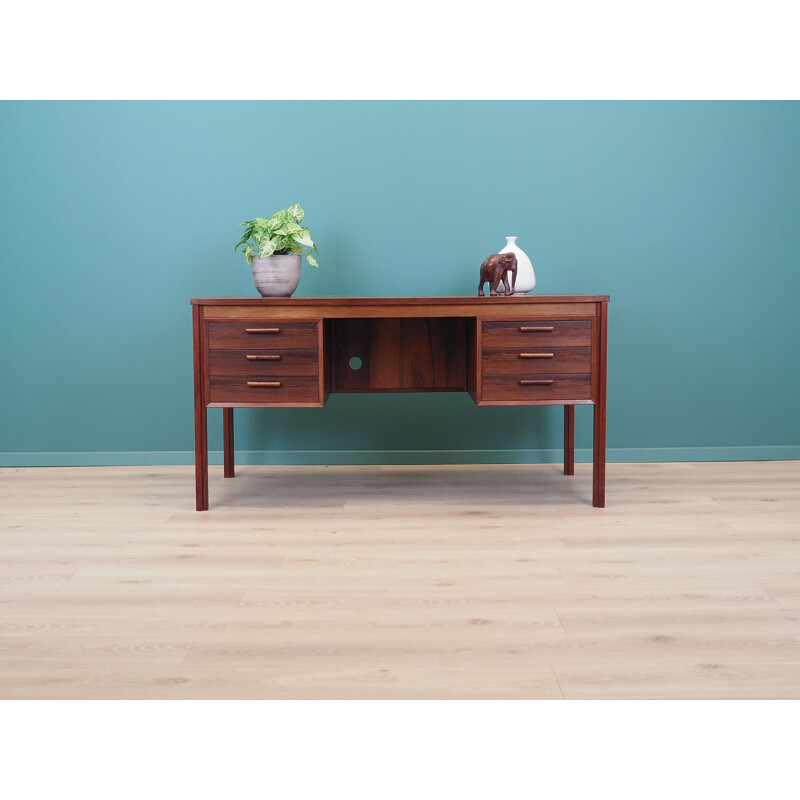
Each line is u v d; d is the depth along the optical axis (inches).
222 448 127.0
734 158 122.3
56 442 125.6
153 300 123.3
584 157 121.9
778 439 127.0
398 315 98.6
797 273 124.5
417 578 77.4
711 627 65.9
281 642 63.9
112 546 87.4
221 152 121.2
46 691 56.5
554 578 77.0
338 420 126.4
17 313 123.3
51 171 120.9
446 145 121.4
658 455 126.6
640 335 124.8
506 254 105.1
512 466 125.4
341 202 122.0
